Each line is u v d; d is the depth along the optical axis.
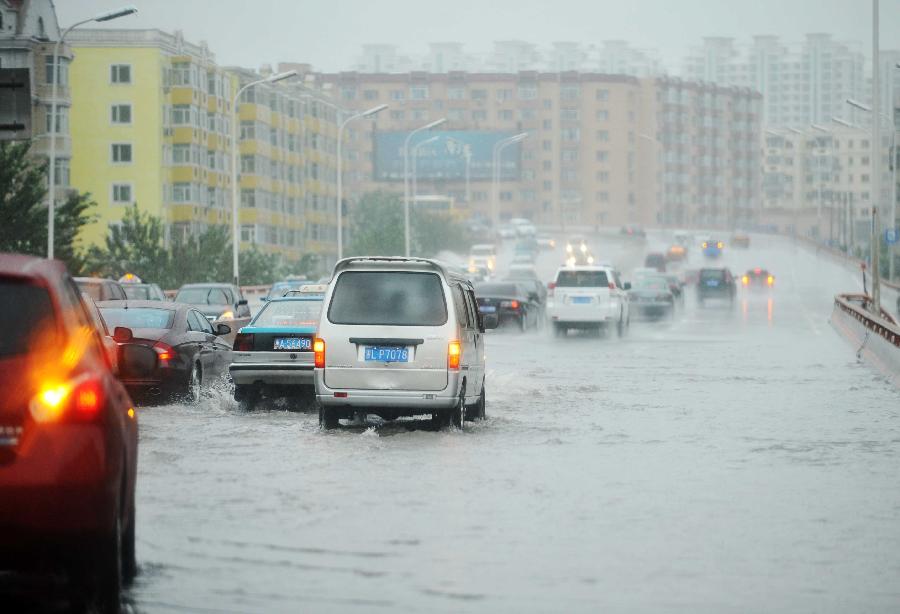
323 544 21.11
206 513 23.78
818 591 18.25
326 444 34.00
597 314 92.94
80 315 17.19
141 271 156.75
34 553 15.70
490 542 21.36
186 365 44.16
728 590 18.25
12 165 112.00
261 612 16.98
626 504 25.03
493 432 37.16
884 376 59.28
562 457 31.75
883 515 24.08
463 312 38.06
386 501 25.17
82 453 15.52
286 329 42.69
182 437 35.31
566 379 57.06
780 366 65.88
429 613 16.97
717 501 25.47
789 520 23.50
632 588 18.33
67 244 113.38
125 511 17.50
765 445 34.41
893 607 17.44
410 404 36.44
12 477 15.31
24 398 15.48
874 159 103.38
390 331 36.50
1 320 15.98
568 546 21.08
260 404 45.06
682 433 37.06
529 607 17.27
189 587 18.28
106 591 16.28
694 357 72.88
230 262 164.12
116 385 17.19
